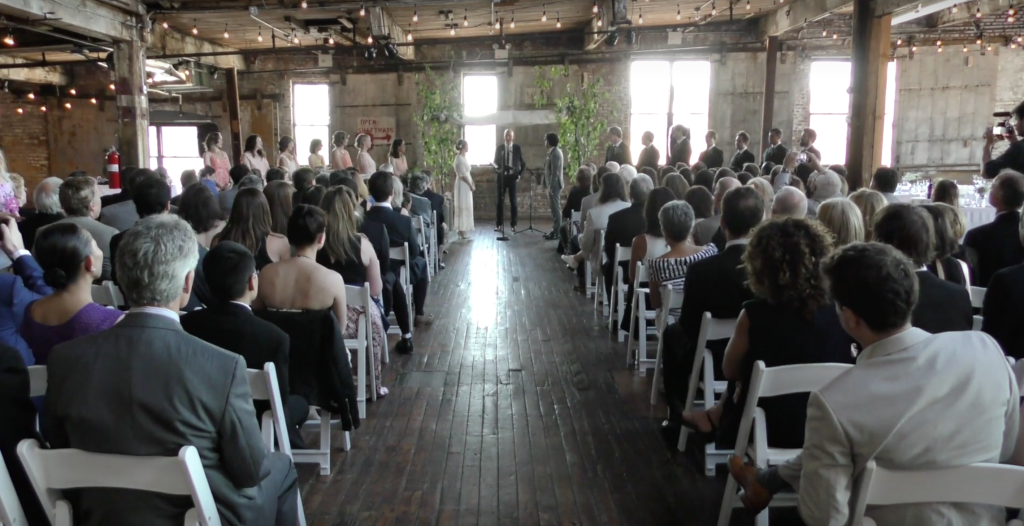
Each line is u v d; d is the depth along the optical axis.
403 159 11.20
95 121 15.74
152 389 1.75
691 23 13.34
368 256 4.25
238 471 1.85
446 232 10.69
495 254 9.82
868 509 1.69
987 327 2.69
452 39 14.08
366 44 12.88
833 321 2.52
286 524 2.27
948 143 13.61
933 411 1.57
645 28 13.28
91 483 1.75
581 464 3.51
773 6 11.91
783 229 2.54
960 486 1.59
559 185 11.16
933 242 2.67
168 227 1.87
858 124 8.67
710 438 3.29
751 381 2.37
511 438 3.82
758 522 2.60
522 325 6.14
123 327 1.81
